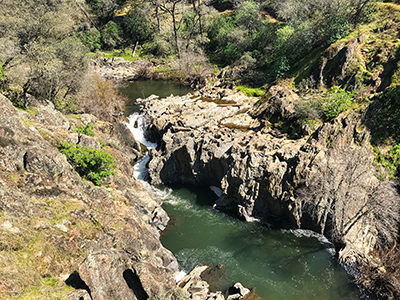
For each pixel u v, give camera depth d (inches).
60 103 1871.3
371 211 1207.6
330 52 2026.3
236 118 1932.8
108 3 4065.0
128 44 3934.5
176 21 4136.3
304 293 1063.6
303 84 2053.4
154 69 3444.9
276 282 1111.6
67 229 880.3
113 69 3491.6
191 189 1716.3
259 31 3105.3
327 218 1311.5
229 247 1293.1
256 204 1457.9
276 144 1550.2
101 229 964.6
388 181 1269.7
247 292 1058.7
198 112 2055.9
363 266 1120.2
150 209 1412.4
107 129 1839.3
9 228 768.3
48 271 771.4
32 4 2386.8
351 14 2230.6
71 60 2059.5
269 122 1792.6
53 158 996.6
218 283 1107.3
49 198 938.1
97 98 2105.1
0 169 877.8
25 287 698.2
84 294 730.2
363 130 1465.3
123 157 1587.1
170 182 1774.1
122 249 930.7
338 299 1040.2
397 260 1079.6
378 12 2132.1
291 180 1374.3
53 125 1396.4
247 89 2412.6
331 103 1620.3
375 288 1039.0
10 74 1604.3
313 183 1323.8
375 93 1611.7
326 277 1125.1
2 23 1943.9
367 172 1305.4
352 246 1189.7
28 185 912.9
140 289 845.2
